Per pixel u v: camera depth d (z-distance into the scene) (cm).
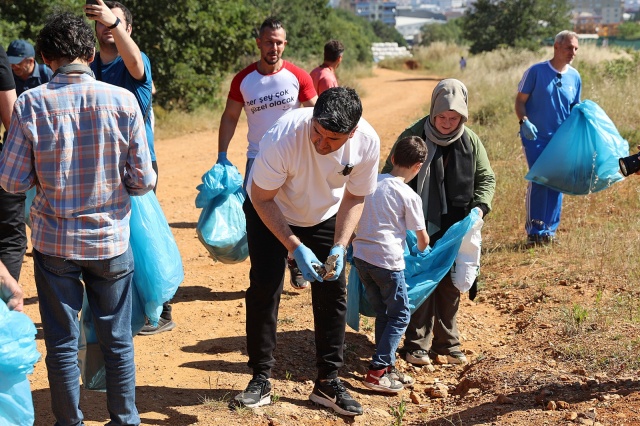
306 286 651
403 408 433
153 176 367
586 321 530
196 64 2109
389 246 458
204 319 583
